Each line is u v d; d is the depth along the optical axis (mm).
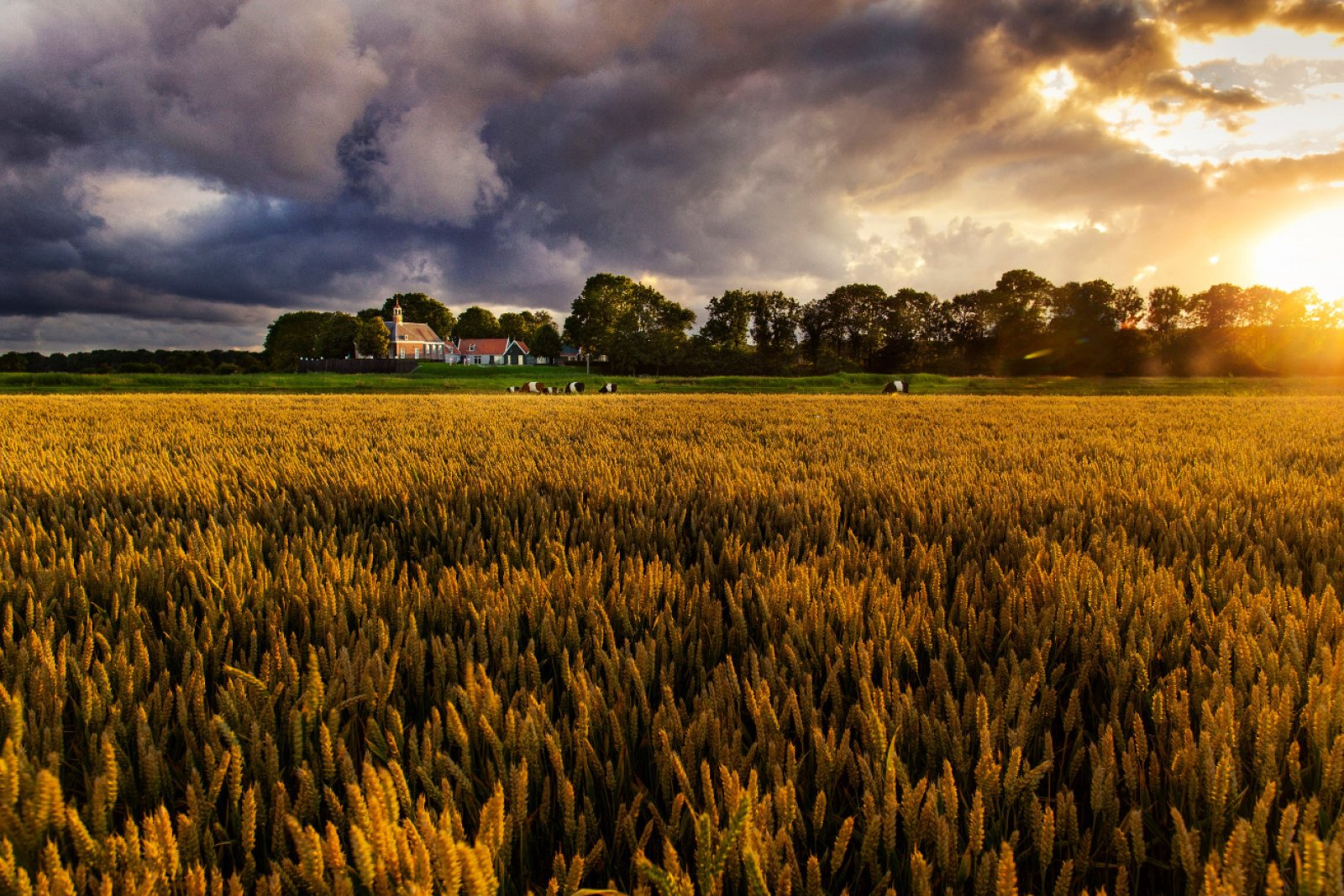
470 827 1213
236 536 3039
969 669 1836
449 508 4059
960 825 1230
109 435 8727
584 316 110062
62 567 2410
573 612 1983
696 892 1141
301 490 4574
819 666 1783
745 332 106875
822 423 11594
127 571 2391
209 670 1784
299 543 2939
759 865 917
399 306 122500
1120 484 4711
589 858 1082
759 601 2137
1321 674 1567
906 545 3309
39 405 17453
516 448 7246
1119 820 1271
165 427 10312
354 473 4957
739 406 18578
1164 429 10086
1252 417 12977
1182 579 2490
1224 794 1096
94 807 1033
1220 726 1271
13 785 1024
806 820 1266
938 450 7160
